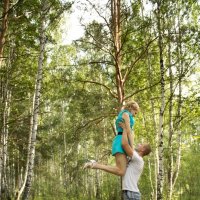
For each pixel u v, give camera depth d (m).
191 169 39.00
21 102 25.16
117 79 16.55
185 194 38.62
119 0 16.58
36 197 37.78
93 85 23.20
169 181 18.25
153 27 16.02
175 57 16.95
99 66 17.73
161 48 15.57
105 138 20.67
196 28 15.80
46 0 16.66
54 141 34.22
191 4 16.17
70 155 25.48
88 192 41.25
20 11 15.96
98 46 16.50
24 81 20.75
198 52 16.19
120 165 5.32
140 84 19.53
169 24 15.83
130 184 5.30
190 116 18.08
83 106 17.81
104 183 37.31
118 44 17.02
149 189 32.44
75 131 17.89
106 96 17.81
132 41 16.91
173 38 15.76
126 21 16.02
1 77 19.23
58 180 40.47
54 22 18.14
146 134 22.98
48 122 37.38
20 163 29.02
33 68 20.52
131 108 5.61
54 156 42.53
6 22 15.01
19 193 17.98
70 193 36.75
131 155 5.27
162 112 15.23
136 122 23.11
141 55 16.38
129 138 5.32
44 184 41.38
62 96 18.41
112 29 16.52
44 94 21.80
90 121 17.19
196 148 38.47
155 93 20.09
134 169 5.37
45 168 37.16
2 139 18.05
